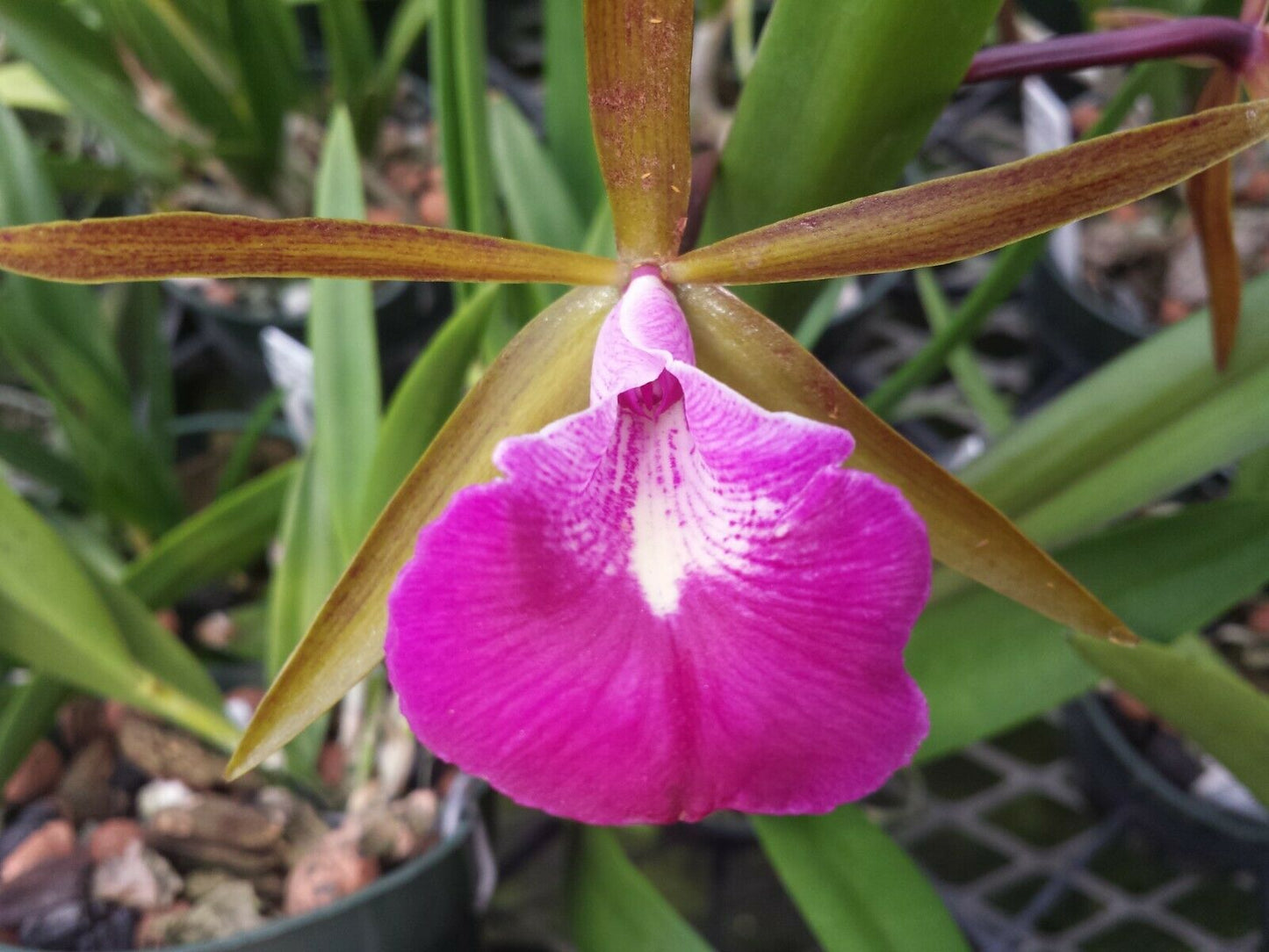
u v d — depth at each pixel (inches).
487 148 4.8
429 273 3.3
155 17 7.3
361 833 5.3
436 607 3.2
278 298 8.6
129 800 5.8
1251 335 4.7
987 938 6.2
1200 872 6.6
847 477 3.3
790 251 3.3
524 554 3.3
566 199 6.0
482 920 6.2
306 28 10.3
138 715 5.8
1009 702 4.7
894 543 3.3
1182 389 4.7
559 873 7.2
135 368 8.0
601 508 3.5
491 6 10.4
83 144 9.3
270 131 8.1
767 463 3.4
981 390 6.9
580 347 3.6
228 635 6.9
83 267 2.9
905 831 6.8
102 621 5.1
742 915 7.0
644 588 3.4
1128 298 8.1
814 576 3.3
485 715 3.2
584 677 3.3
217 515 6.0
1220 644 6.6
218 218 3.0
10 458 6.8
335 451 5.1
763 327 3.6
